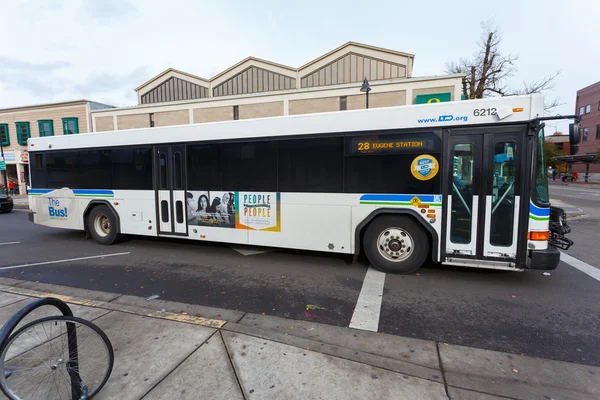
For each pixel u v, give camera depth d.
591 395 2.56
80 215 8.12
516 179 4.82
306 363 2.89
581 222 11.62
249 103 19.67
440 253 5.25
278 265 6.17
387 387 2.59
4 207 15.61
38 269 6.02
